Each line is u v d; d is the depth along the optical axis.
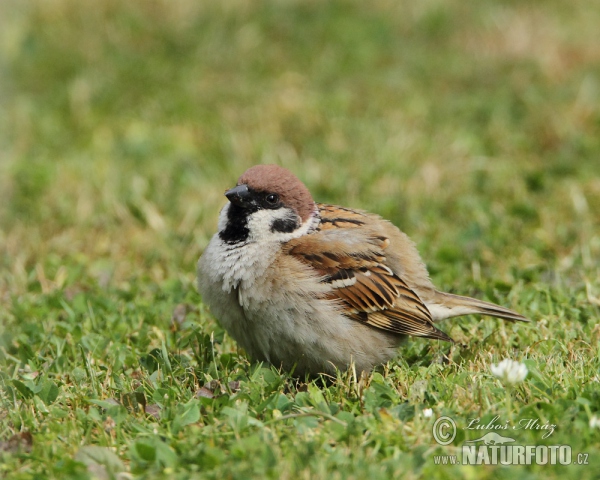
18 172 13.78
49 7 18.48
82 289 10.85
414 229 12.39
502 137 15.02
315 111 15.69
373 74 17.42
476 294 10.52
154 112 15.87
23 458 6.79
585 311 9.73
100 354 8.88
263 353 8.61
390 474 6.36
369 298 8.61
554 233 11.97
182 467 6.62
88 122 15.47
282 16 19.06
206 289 8.66
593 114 15.59
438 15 19.30
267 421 7.25
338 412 7.43
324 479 6.25
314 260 8.50
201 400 7.54
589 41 18.31
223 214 8.66
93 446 6.82
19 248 11.85
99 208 12.92
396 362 8.77
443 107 16.12
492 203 13.06
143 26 18.34
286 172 8.68
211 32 18.34
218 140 14.89
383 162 14.01
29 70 16.98
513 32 18.50
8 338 9.28
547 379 7.77
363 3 19.66
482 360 8.38
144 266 11.53
